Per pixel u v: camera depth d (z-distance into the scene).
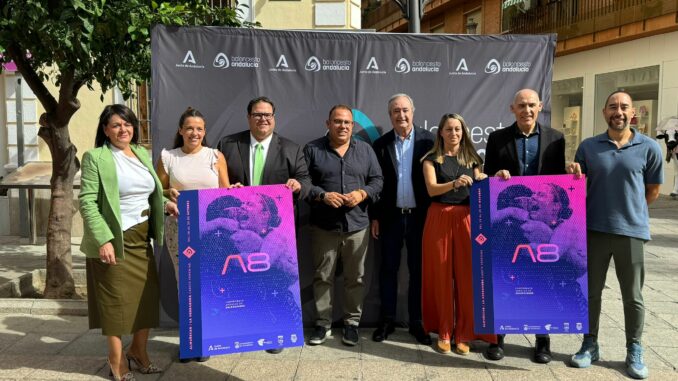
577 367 3.80
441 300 4.04
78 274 6.25
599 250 3.76
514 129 3.95
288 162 4.05
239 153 4.08
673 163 12.84
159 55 4.35
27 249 7.76
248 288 3.45
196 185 3.84
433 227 4.05
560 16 16.55
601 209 3.68
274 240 3.50
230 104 4.47
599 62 15.70
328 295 4.26
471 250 3.89
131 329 3.51
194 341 3.36
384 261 4.33
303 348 4.14
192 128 3.82
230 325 3.41
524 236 3.70
